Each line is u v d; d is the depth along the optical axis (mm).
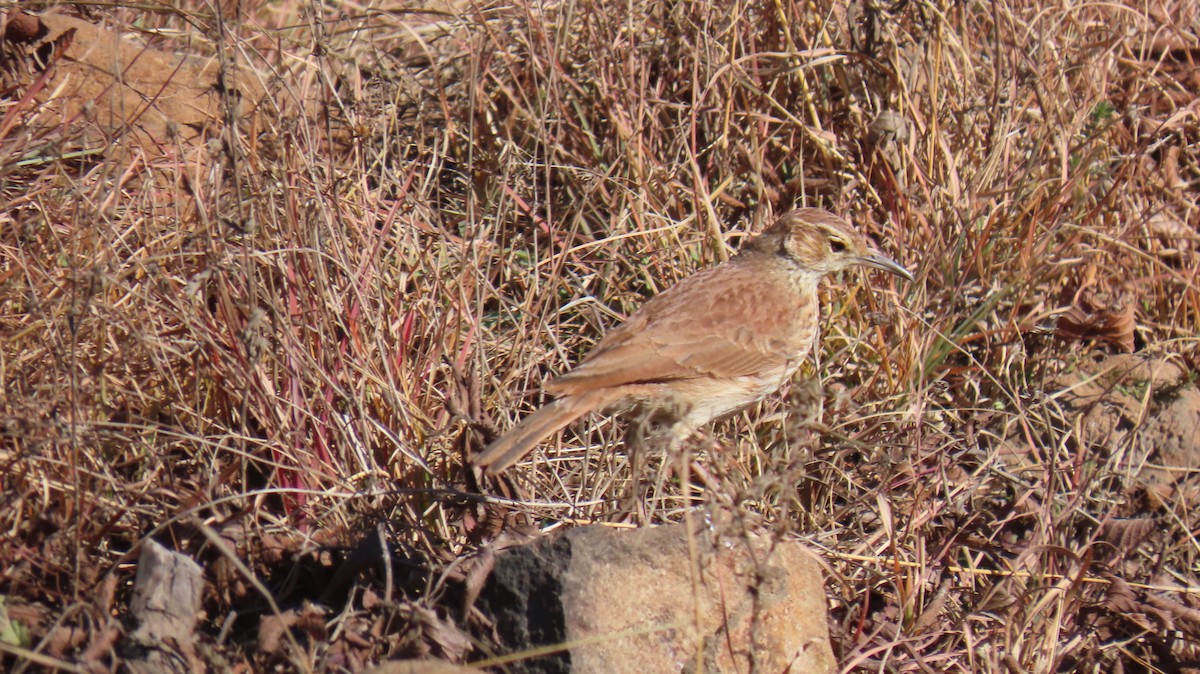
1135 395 12172
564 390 9891
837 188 12852
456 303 11148
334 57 13102
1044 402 11703
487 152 13367
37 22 12078
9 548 8578
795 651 8711
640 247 12586
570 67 13820
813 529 10555
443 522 9758
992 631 10094
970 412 11945
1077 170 12500
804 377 11766
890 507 10578
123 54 12422
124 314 9805
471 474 9688
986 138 13086
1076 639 10211
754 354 10852
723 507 8828
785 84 13453
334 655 8023
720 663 8367
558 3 14219
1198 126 13812
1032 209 12750
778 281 11258
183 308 9852
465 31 14664
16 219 10984
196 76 12648
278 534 9109
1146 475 11742
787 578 8727
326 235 10602
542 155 13453
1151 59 14625
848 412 11312
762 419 11469
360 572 8781
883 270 11867
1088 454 11664
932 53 13219
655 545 8477
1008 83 13305
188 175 11312
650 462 10930
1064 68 13414
